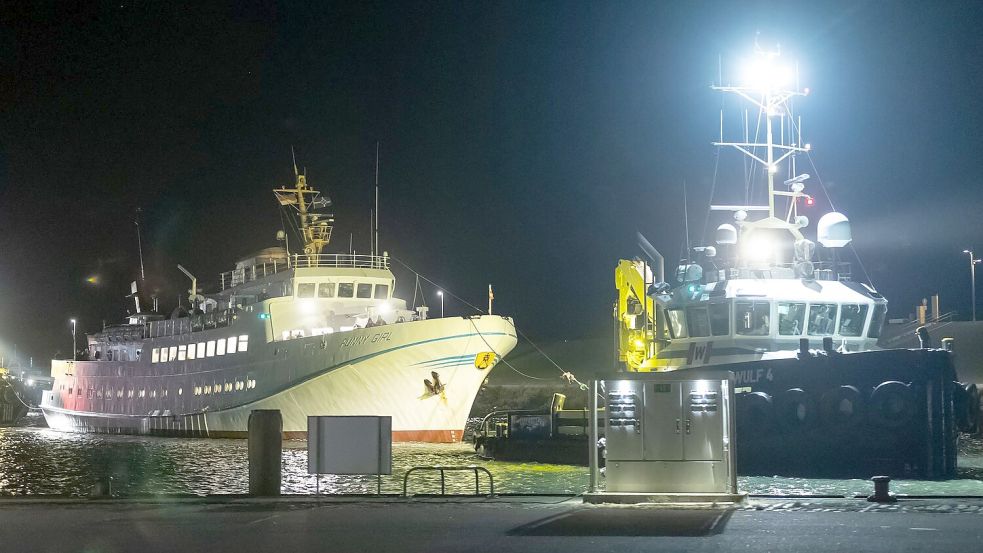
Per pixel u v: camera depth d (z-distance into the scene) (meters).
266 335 61.22
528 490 32.75
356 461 22.91
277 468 23.34
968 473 33.41
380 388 56.41
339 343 57.06
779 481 31.38
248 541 16.81
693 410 21.55
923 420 30.16
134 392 75.25
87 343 86.81
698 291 37.03
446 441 56.78
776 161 38.22
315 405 58.22
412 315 62.62
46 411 88.56
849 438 31.44
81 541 16.95
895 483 29.95
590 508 20.58
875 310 36.22
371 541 16.67
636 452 21.56
